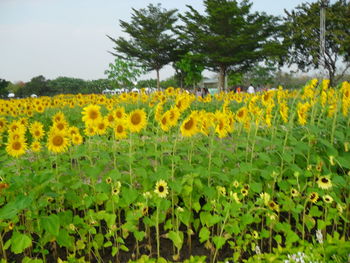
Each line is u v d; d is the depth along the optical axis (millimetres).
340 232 3281
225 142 4043
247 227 3123
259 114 3812
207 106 11094
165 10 55094
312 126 3553
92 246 3107
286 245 2881
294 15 35938
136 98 9570
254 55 40188
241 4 44656
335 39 30516
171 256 3016
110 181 2998
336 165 3561
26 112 9648
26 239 2375
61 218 2746
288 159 3205
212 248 2984
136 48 53750
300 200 3211
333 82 32500
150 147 3891
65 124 3871
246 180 3520
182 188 3020
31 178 2545
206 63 43062
